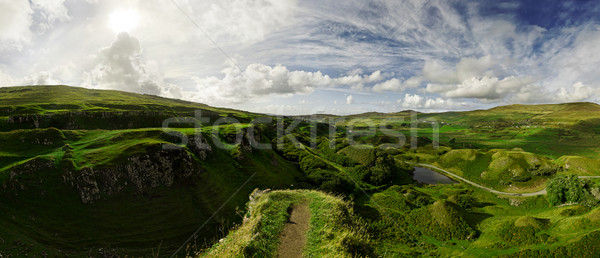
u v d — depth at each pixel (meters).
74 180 51.56
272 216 24.22
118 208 53.25
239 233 23.36
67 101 169.38
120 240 48.75
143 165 61.28
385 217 60.22
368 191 88.19
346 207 29.02
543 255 39.16
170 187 63.22
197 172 69.56
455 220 55.62
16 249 39.16
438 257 44.66
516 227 48.28
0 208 44.22
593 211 44.22
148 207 56.78
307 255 18.08
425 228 55.75
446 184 96.81
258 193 41.09
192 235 54.72
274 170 93.50
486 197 78.94
